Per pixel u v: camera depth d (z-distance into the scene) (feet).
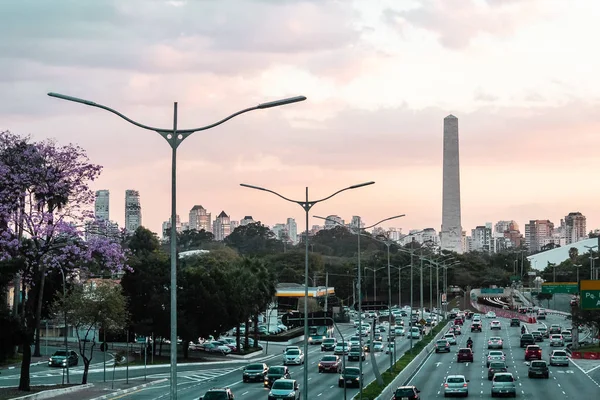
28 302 222.07
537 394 234.38
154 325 330.54
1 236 205.67
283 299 551.18
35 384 239.50
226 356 362.33
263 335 448.65
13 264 205.98
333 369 292.61
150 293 331.16
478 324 505.66
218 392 189.06
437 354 373.20
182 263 392.88
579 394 234.38
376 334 463.01
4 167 202.90
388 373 262.88
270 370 250.37
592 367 316.60
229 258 562.66
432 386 252.62
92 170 214.48
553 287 603.26
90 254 214.28
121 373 287.69
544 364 277.85
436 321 553.64
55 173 208.23
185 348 346.33
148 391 235.61
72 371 286.46
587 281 237.66
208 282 350.43
